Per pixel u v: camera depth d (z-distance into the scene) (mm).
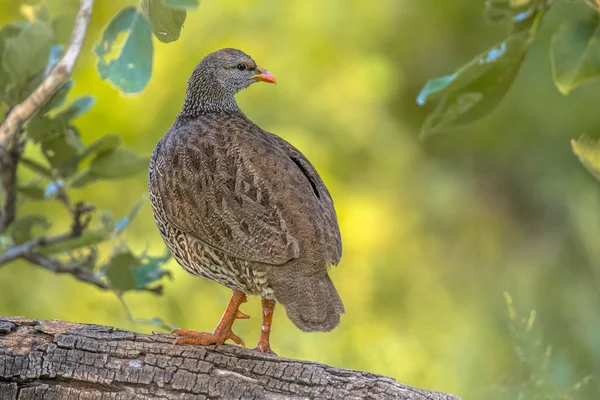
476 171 18953
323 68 16812
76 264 8867
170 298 13266
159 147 7898
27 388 6410
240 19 16688
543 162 18484
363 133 16797
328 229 7172
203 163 7441
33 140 8195
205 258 7387
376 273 15648
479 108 7656
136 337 6719
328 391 6492
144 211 14625
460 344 12727
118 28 6676
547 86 17953
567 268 15953
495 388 9602
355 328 13695
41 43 7930
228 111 8914
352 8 17188
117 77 6672
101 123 14797
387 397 6465
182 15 6398
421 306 15156
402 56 18625
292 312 6820
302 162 7719
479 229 17938
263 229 7039
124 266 8438
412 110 18688
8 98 8117
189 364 6582
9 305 13492
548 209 18359
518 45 7410
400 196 17141
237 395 6449
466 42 18891
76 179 8625
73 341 6582
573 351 12312
